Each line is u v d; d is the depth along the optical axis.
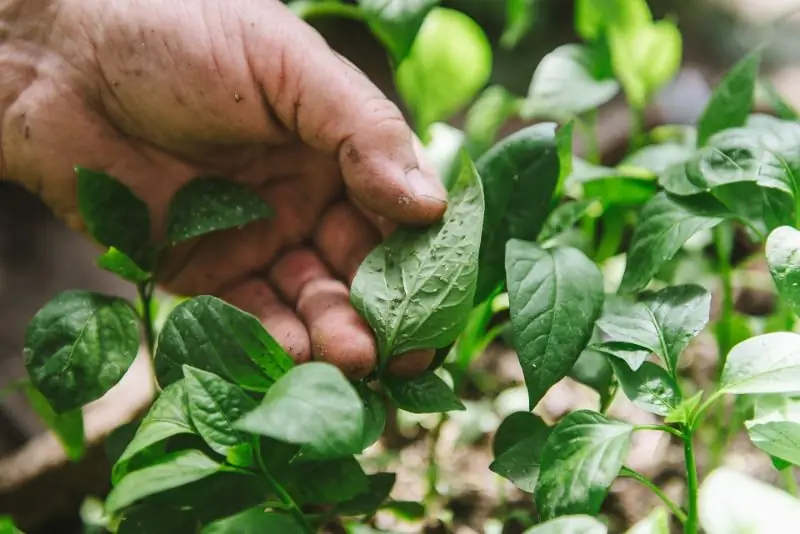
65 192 0.55
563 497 0.43
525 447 0.46
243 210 0.49
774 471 0.56
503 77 0.99
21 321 0.77
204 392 0.42
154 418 0.43
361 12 0.50
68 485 0.58
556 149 0.48
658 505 0.56
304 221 0.53
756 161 0.47
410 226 0.47
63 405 0.47
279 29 0.50
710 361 0.62
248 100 0.51
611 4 0.60
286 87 0.50
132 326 0.48
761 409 0.45
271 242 0.52
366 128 0.49
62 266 0.85
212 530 0.42
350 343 0.46
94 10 0.51
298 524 0.43
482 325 0.52
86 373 0.47
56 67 0.52
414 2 0.49
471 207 0.47
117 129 0.53
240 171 0.54
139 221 0.49
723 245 0.55
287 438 0.40
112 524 0.53
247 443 0.42
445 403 0.46
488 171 0.48
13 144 0.53
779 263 0.44
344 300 0.49
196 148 0.53
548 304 0.45
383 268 0.47
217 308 0.44
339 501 0.46
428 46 0.59
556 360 0.44
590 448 0.43
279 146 0.53
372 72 1.03
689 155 0.51
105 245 0.48
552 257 0.46
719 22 0.95
